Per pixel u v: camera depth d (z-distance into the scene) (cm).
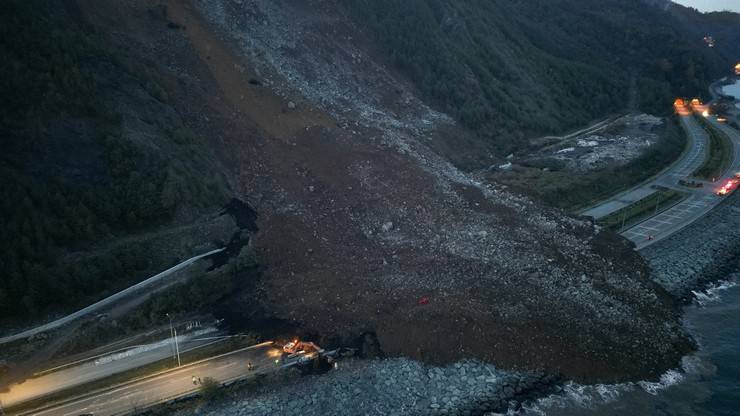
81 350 4850
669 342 5356
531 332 5138
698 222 8162
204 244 5969
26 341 4769
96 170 5672
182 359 4875
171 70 7325
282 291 5769
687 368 5134
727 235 7888
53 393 4422
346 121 8162
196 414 4394
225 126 7175
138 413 4328
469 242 6444
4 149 5266
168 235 5822
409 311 5366
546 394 4734
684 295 6431
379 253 6278
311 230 6456
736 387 4881
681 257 7212
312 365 4912
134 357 4866
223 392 4566
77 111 5862
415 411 4500
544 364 4947
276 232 6338
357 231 6569
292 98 8044
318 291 5741
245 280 5888
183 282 5488
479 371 4900
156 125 6469
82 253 5234
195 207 6191
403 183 7269
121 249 5441
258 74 8056
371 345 5125
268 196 6756
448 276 5862
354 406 4525
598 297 5725
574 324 5288
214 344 5078
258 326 5341
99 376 4619
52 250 5044
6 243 4847
